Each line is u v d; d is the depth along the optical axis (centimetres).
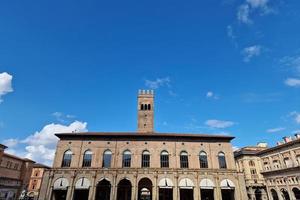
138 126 8375
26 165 9519
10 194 8481
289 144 7069
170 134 5956
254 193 8306
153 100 8856
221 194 5488
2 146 7719
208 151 5931
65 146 5775
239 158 9150
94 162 5609
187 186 5394
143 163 5684
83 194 5878
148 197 7944
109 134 5856
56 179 5366
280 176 7381
